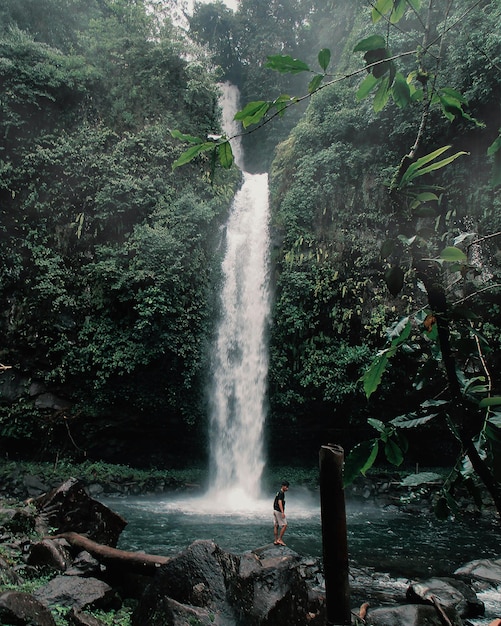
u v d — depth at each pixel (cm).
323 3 3198
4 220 1831
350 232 1933
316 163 2023
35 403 1781
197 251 1902
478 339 137
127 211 1923
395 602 750
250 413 1970
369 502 1680
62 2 2223
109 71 2142
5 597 452
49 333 1803
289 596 530
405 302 1788
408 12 1638
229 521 1362
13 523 733
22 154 1870
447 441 1881
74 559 677
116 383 1811
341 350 1870
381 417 1919
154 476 1808
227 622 470
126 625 524
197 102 2214
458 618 668
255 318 2034
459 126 1656
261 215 2214
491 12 1555
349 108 2038
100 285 1819
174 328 1766
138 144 2011
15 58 1919
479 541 1211
